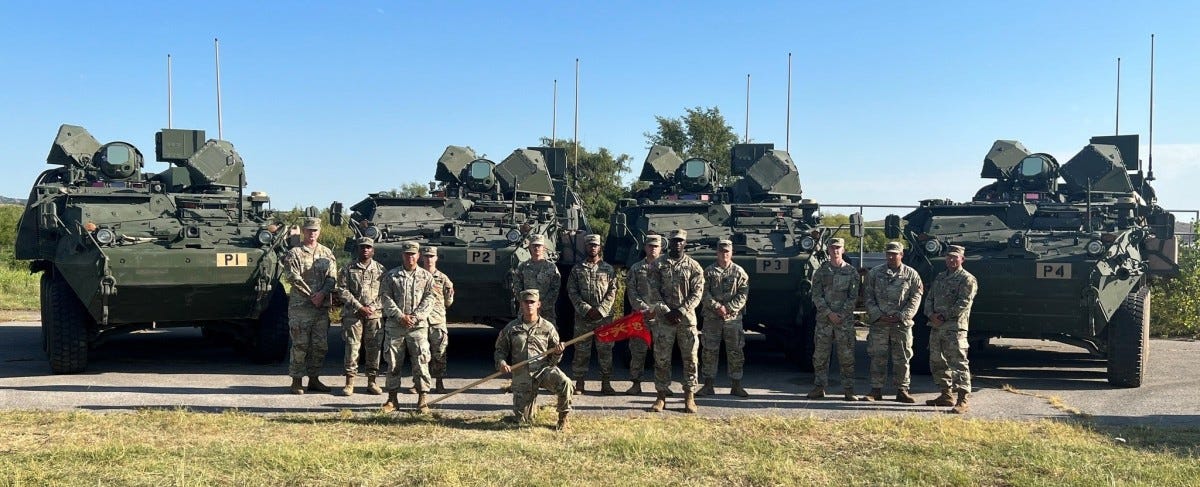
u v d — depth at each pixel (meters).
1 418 7.99
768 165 14.14
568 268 13.08
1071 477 6.41
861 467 6.70
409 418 8.31
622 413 8.88
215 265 11.05
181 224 11.72
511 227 12.51
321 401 9.39
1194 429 8.24
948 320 9.44
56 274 11.58
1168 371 12.18
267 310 11.91
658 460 6.86
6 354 12.91
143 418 8.08
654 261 9.31
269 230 11.67
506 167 14.66
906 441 7.53
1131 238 11.71
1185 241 17.94
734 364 10.03
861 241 12.73
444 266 11.63
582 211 16.58
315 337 9.88
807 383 11.16
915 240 11.60
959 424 8.17
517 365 8.04
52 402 9.08
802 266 11.45
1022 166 13.38
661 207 13.33
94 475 6.15
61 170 13.23
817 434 7.77
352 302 9.69
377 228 12.20
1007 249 11.15
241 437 7.44
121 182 13.14
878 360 9.84
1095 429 8.16
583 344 10.00
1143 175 14.61
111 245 10.83
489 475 6.36
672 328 9.05
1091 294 10.45
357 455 6.75
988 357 13.66
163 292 10.92
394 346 8.65
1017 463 6.82
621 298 15.86
